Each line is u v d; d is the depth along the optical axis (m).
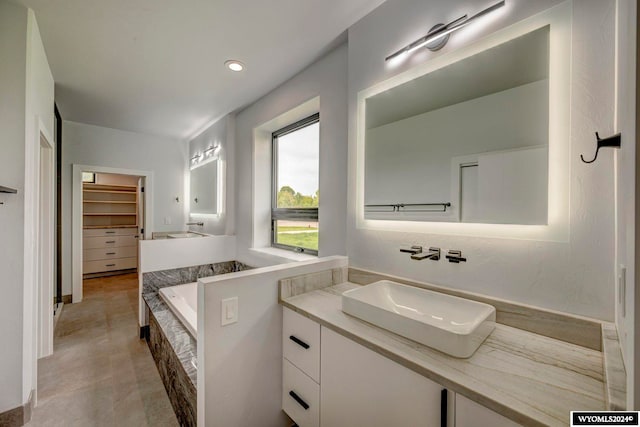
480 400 0.73
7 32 1.58
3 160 1.57
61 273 3.65
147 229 4.44
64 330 2.89
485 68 1.22
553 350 0.95
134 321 3.14
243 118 3.32
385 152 1.62
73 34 1.88
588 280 0.97
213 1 1.59
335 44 2.02
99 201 5.63
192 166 4.63
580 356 0.91
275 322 1.45
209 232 3.97
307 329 1.30
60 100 3.01
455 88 1.32
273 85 2.66
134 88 2.72
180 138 4.69
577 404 0.69
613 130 0.92
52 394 1.88
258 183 3.15
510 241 1.15
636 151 0.46
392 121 1.58
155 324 2.29
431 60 1.39
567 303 1.01
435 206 1.39
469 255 1.27
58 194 3.60
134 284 4.66
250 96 2.92
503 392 0.74
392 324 1.07
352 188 1.81
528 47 1.10
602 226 0.94
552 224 1.04
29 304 1.65
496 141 1.19
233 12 1.68
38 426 1.61
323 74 2.17
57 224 3.59
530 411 0.67
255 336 1.37
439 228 1.38
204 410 1.21
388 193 1.61
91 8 1.64
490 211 1.21
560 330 1.02
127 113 3.44
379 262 1.65
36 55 1.79
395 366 0.95
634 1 0.47
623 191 0.66
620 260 0.76
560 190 1.03
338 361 1.14
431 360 0.89
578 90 0.99
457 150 1.32
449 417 0.81
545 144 1.06
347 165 1.89
